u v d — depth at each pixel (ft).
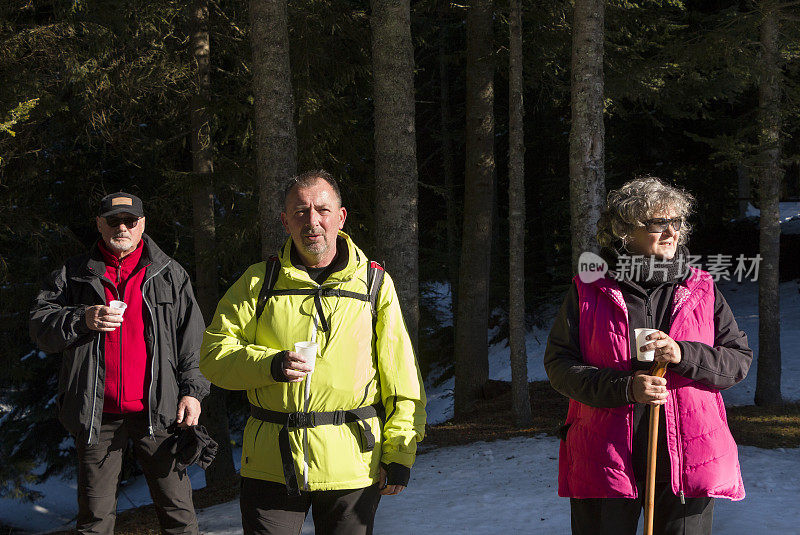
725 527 17.37
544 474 25.59
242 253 40.83
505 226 70.28
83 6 35.94
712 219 65.21
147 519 25.40
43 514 54.24
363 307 9.22
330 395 8.94
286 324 9.12
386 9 27.91
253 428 9.12
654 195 8.38
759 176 37.37
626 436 8.27
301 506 9.07
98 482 11.96
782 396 39.09
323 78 38.83
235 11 43.60
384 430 9.25
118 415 12.00
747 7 47.24
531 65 44.83
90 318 11.16
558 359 8.77
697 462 8.18
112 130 41.37
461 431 37.06
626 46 40.09
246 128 41.52
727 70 40.09
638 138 58.08
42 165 42.37
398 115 28.02
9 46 34.09
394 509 21.70
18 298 40.40
